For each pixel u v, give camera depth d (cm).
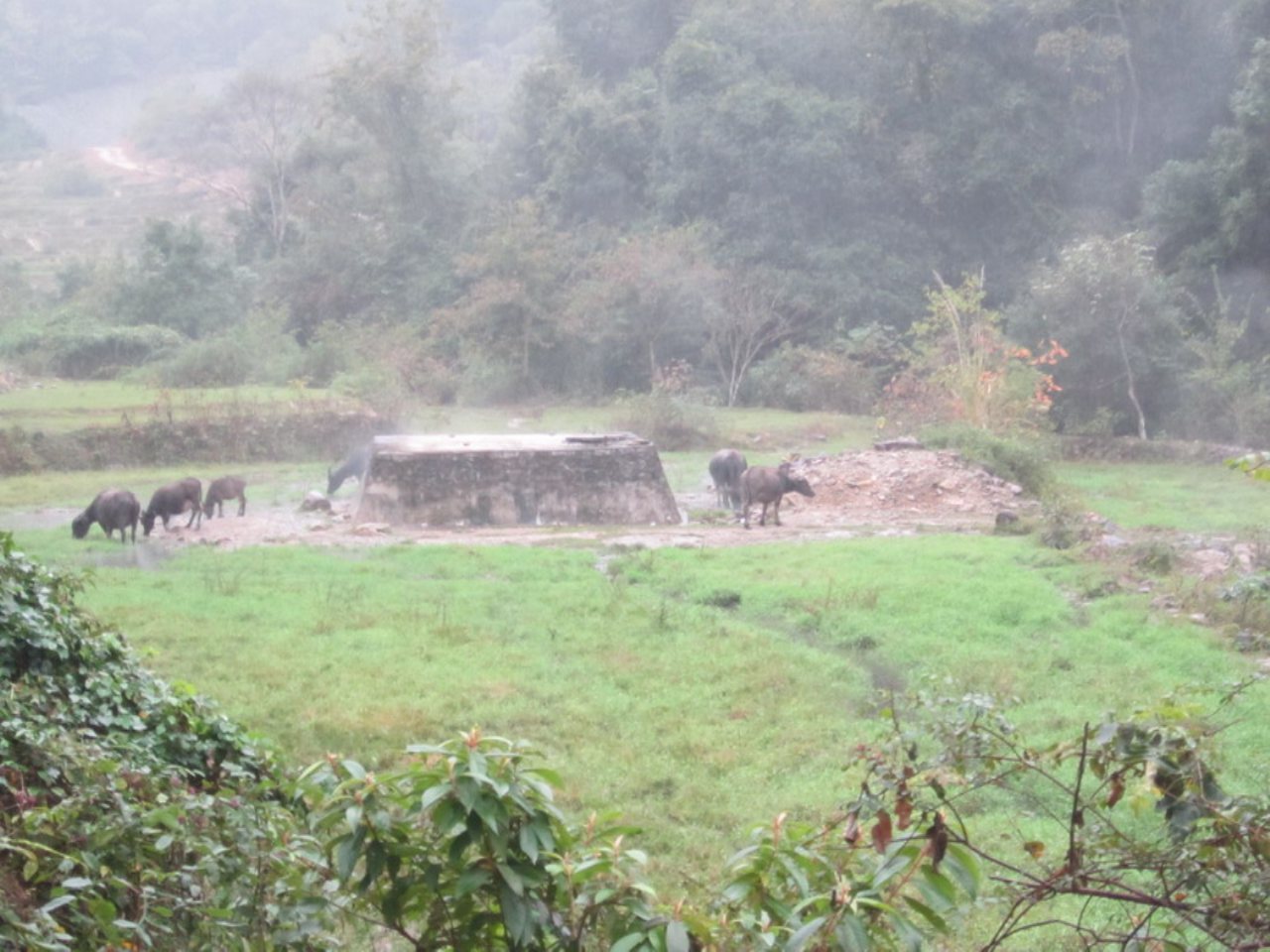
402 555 1681
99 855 466
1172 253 3822
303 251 5138
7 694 612
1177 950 387
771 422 3534
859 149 4406
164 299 4641
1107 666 1104
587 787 828
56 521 2028
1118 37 4134
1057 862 617
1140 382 3381
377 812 370
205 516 2072
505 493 2039
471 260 4206
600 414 3741
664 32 5428
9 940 377
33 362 4059
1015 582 1429
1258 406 3120
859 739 922
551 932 371
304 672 1070
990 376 2788
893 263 4303
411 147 5088
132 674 738
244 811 469
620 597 1403
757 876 367
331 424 3050
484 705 993
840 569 1549
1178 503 2273
